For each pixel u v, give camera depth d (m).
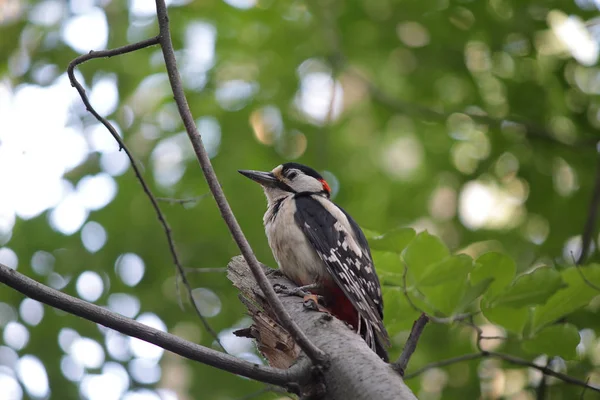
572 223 12.37
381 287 7.61
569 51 12.74
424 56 13.34
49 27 12.89
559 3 12.66
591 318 10.19
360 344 5.39
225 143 12.76
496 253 6.85
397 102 13.59
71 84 6.16
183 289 12.04
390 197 13.20
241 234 5.20
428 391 10.95
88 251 12.22
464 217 12.77
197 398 11.25
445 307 6.83
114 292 12.11
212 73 13.18
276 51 13.48
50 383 11.35
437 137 13.57
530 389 10.08
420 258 6.89
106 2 12.84
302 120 13.29
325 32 13.48
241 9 13.41
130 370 11.46
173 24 13.09
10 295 11.95
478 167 12.97
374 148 13.75
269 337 6.08
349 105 13.85
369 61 13.80
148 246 12.16
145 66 12.90
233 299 11.98
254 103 13.12
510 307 6.86
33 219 12.19
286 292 6.41
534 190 12.66
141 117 12.85
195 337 11.91
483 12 12.94
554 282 6.70
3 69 12.86
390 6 13.38
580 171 12.83
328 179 13.01
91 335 11.62
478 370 10.84
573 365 9.94
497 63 12.99
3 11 13.04
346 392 5.02
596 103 12.72
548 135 12.78
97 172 12.35
